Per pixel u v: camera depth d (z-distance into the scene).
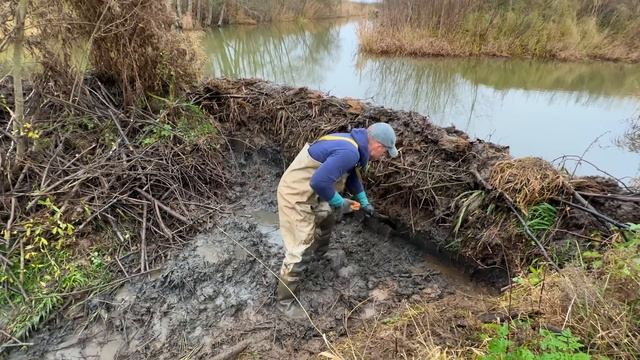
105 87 5.10
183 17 14.77
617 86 9.22
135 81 4.93
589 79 9.84
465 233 3.58
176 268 3.49
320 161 2.74
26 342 2.82
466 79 9.86
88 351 2.79
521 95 8.57
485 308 2.70
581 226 3.22
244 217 4.25
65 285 3.16
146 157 4.31
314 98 5.34
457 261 3.66
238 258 3.64
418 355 2.24
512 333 2.23
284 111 5.27
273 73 10.49
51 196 3.56
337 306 3.20
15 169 3.69
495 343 2.03
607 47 11.73
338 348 2.60
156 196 4.14
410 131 4.45
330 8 23.09
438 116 7.22
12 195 3.49
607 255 2.59
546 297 2.46
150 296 3.21
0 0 3.49
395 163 4.16
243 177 4.95
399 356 2.32
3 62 4.67
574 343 1.88
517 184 3.49
